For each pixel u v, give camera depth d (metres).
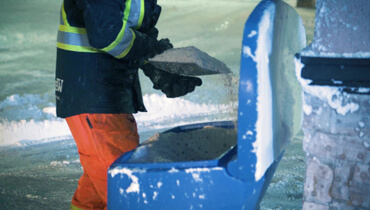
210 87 6.46
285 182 3.55
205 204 1.80
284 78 1.92
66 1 2.54
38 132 5.21
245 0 17.06
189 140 2.27
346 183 1.81
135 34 2.37
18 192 3.70
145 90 6.57
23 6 16.31
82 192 2.70
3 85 7.42
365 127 1.73
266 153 1.71
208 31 11.40
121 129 2.54
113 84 2.54
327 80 1.71
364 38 1.63
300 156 4.15
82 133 2.51
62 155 4.60
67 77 2.51
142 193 1.86
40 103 6.30
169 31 11.56
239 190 1.75
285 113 1.94
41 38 11.59
